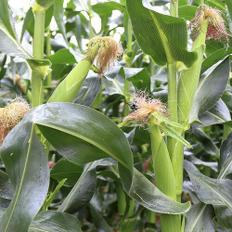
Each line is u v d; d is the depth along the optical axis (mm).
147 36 799
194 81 823
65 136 691
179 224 799
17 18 1625
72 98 789
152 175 1065
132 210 1384
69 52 1269
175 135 747
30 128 673
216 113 982
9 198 821
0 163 1252
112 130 686
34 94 843
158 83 1646
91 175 969
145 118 750
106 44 792
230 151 990
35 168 649
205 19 825
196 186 877
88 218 1508
